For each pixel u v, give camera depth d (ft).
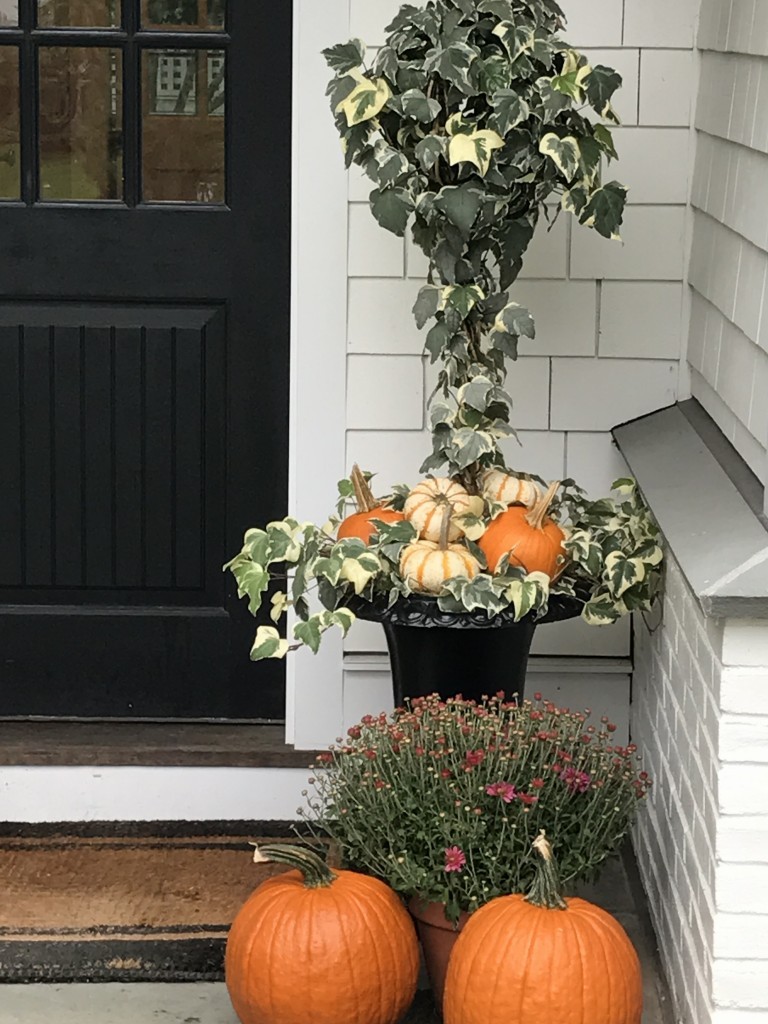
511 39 8.50
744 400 8.38
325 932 7.97
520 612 8.61
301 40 10.29
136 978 8.93
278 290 10.91
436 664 9.09
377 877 8.64
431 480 9.33
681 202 10.49
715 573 7.11
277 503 11.21
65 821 10.83
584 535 9.20
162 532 11.27
